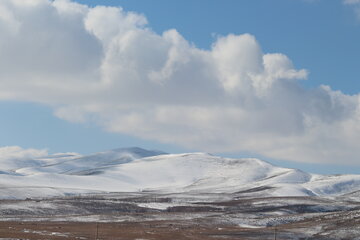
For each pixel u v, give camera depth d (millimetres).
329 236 171625
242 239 164500
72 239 136000
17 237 131750
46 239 131250
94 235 154125
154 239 153375
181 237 162250
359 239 166000
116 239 146625
